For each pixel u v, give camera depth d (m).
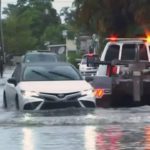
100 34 69.44
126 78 36.97
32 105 34.00
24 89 34.59
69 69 37.59
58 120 31.05
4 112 34.91
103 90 37.00
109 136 25.94
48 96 34.09
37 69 37.38
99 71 39.12
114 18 67.75
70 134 26.61
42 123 30.25
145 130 27.73
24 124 30.12
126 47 40.16
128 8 65.88
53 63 38.22
